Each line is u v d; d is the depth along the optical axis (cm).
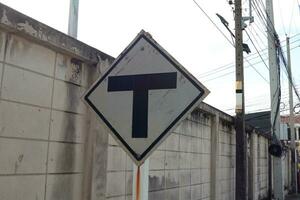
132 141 388
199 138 1162
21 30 498
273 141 1712
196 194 1121
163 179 919
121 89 400
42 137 546
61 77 586
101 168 653
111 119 398
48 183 554
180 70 386
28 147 521
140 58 400
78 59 620
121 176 733
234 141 1516
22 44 516
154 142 382
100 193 649
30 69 529
